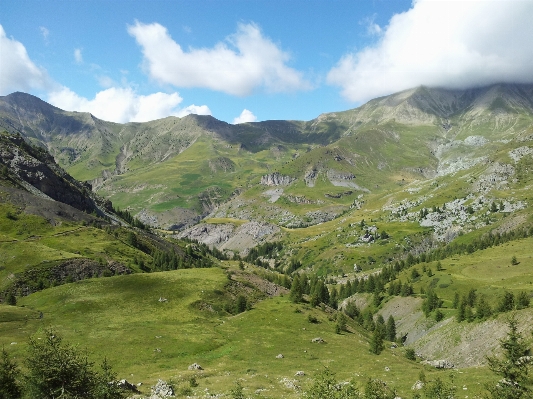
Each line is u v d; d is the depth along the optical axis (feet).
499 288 499.51
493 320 345.10
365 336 378.32
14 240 556.92
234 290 431.43
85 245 614.34
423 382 161.89
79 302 352.69
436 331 428.15
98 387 92.89
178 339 278.87
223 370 214.69
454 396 135.95
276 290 490.08
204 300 385.91
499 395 107.86
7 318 300.40
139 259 621.31
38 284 458.09
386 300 638.94
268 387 165.78
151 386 166.50
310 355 259.60
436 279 627.46
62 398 84.23
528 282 499.92
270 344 284.82
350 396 97.35
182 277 446.60
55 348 90.63
